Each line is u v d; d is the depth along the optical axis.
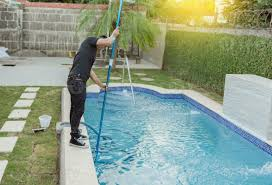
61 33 16.22
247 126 6.72
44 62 14.44
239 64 8.73
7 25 15.67
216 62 9.89
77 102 4.77
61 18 16.08
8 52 15.88
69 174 4.10
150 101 9.46
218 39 9.80
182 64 12.30
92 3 12.48
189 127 7.44
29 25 15.95
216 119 7.67
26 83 9.92
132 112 8.38
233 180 5.05
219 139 6.79
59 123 6.23
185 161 5.69
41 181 4.10
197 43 11.10
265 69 7.66
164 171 5.29
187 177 5.11
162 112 8.47
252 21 9.95
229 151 6.18
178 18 15.82
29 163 4.56
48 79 10.66
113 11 11.47
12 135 5.56
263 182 5.02
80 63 4.73
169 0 15.91
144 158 5.75
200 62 10.89
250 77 7.06
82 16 13.02
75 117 4.85
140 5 13.31
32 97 8.27
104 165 5.41
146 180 4.97
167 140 6.64
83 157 4.62
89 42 4.80
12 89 9.05
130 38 11.62
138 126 7.39
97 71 12.66
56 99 8.19
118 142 6.41
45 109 7.24
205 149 6.24
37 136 5.59
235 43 8.95
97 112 8.26
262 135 6.22
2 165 4.43
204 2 15.39
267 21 9.59
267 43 7.63
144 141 6.52
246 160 5.79
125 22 11.54
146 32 11.92
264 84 6.23
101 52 14.80
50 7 15.91
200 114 8.40
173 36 13.24
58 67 13.17
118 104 9.03
